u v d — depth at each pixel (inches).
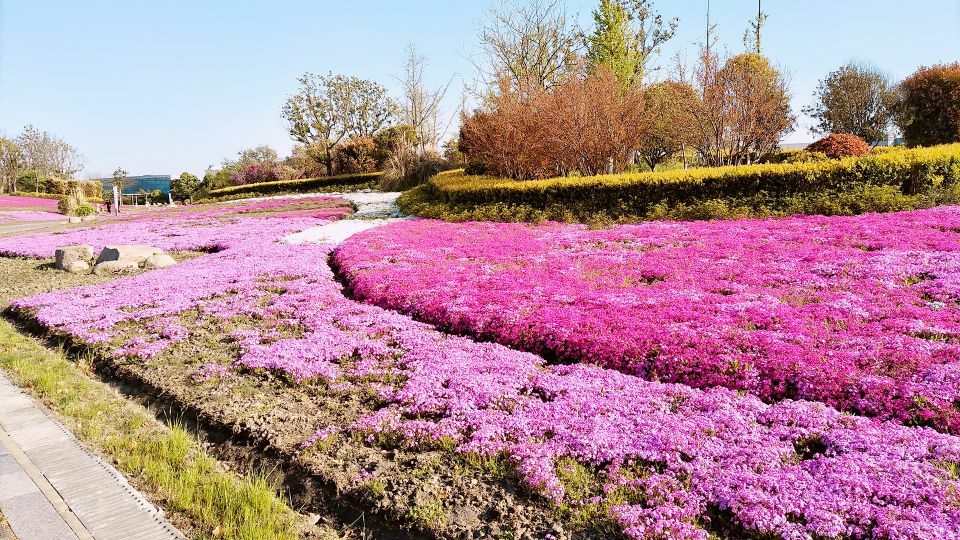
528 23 1437.0
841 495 169.2
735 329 302.2
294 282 480.7
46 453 210.2
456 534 170.1
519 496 185.9
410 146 1603.1
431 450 215.6
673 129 1063.6
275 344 322.7
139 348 327.6
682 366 268.4
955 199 609.6
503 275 453.4
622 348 287.7
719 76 928.3
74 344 346.0
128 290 469.1
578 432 213.8
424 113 1861.5
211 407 254.8
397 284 438.9
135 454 213.0
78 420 243.3
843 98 1553.9
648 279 437.4
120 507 178.9
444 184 971.3
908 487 170.4
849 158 673.6
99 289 481.1
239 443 231.1
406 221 872.9
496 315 347.3
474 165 1221.7
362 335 338.6
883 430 204.8
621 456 198.4
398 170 1539.1
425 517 175.8
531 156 978.7
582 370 274.8
